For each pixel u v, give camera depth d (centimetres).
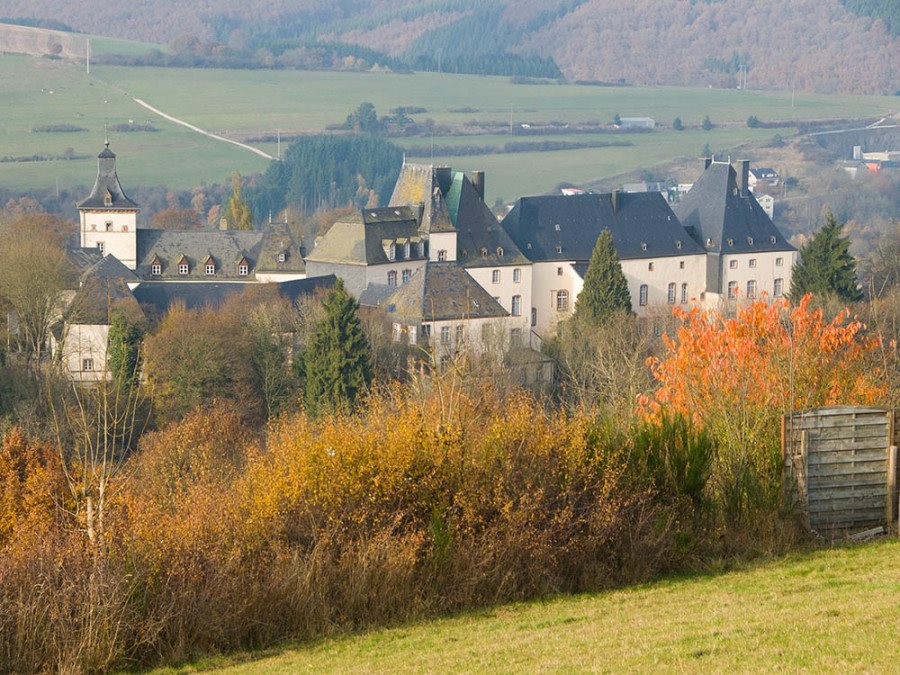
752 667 2852
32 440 8481
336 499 4219
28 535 4356
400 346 16088
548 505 4250
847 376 4956
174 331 14325
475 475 4284
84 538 3938
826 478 4447
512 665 3209
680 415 4569
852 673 2719
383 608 3975
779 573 4019
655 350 17012
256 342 14975
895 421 4459
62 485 6612
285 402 14350
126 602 3697
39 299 15125
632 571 4206
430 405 4784
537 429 4422
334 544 4112
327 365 14000
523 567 4128
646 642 3247
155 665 3691
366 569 3988
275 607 3888
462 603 4044
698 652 3073
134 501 4350
